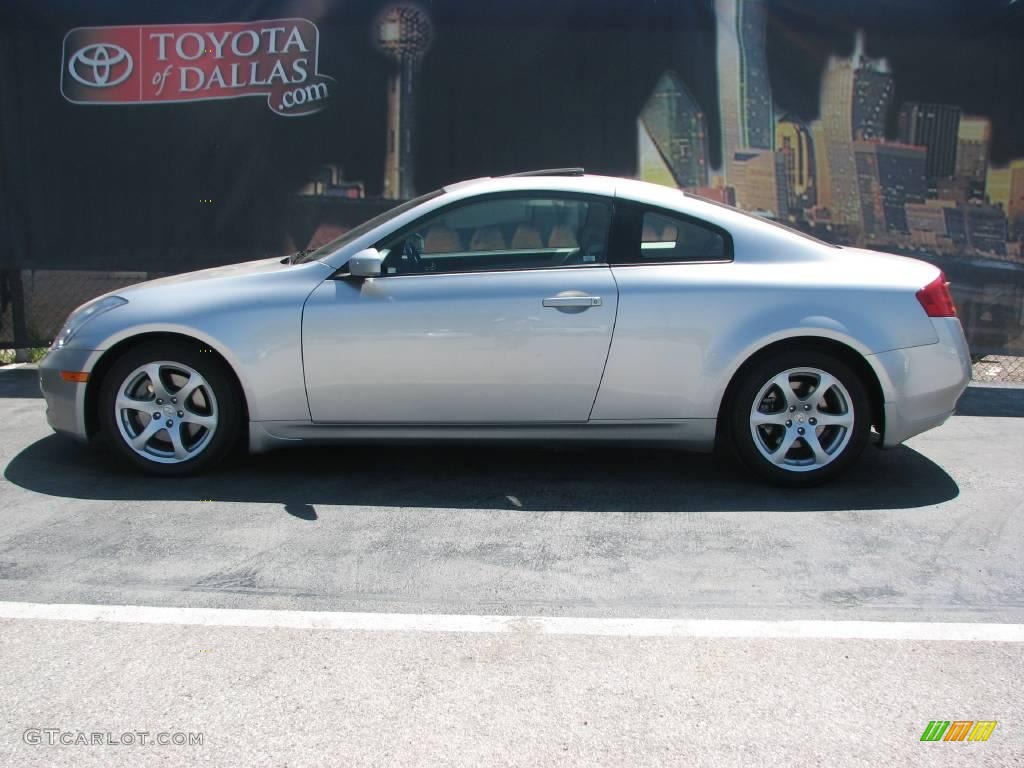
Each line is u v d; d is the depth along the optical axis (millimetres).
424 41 7145
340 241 4793
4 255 7367
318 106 7230
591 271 4434
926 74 7062
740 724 2605
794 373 4457
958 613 3289
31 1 7105
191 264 7395
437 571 3594
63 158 7293
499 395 4453
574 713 2645
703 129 7168
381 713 2635
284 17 7145
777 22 7074
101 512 4184
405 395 4453
